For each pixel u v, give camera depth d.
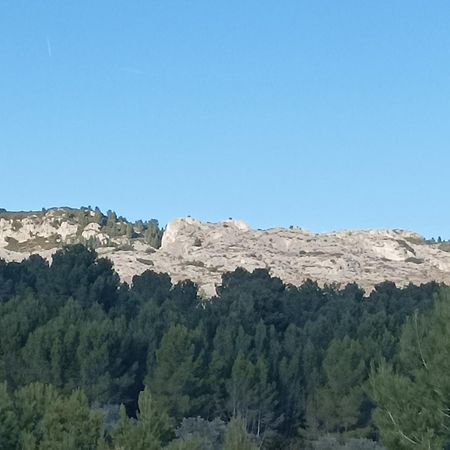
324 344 73.12
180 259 194.88
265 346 71.19
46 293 92.56
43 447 30.86
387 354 64.25
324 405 61.97
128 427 31.70
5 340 61.91
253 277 107.00
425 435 25.92
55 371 60.38
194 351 62.66
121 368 64.75
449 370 27.36
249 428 64.38
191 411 61.44
